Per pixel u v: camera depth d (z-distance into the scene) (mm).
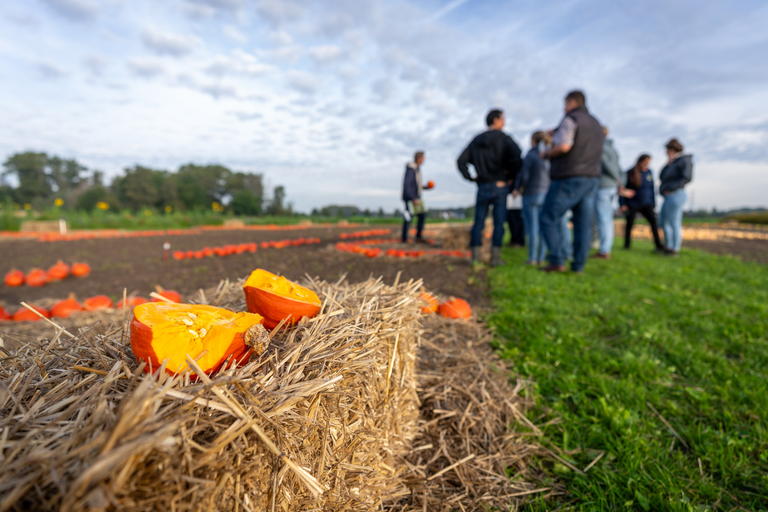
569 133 5012
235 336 1049
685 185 7512
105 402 765
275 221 28453
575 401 2145
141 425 691
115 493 634
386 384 1517
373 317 1511
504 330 3215
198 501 734
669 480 1537
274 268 6484
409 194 10078
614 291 4441
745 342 2902
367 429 1334
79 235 14500
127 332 1248
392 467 1547
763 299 4203
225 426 832
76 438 692
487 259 7176
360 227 23438
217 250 8297
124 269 6605
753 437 1779
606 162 6727
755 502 1461
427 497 1547
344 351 1195
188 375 914
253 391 946
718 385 2275
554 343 2895
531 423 1994
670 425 1947
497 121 5836
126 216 22250
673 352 2695
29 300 4379
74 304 3342
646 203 8305
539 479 1680
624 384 2270
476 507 1529
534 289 4445
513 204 8695
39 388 933
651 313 3621
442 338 3016
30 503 636
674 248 7902
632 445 1749
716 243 13117
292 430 981
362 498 1265
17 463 647
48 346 1134
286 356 1121
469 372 2406
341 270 6188
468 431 1933
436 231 14945
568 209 5473
